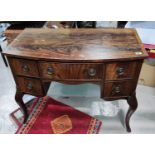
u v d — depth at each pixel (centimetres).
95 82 110
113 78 107
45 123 147
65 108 160
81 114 154
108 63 100
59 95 175
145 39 165
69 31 132
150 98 167
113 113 154
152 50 156
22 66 110
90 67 102
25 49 109
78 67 103
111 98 119
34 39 121
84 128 142
